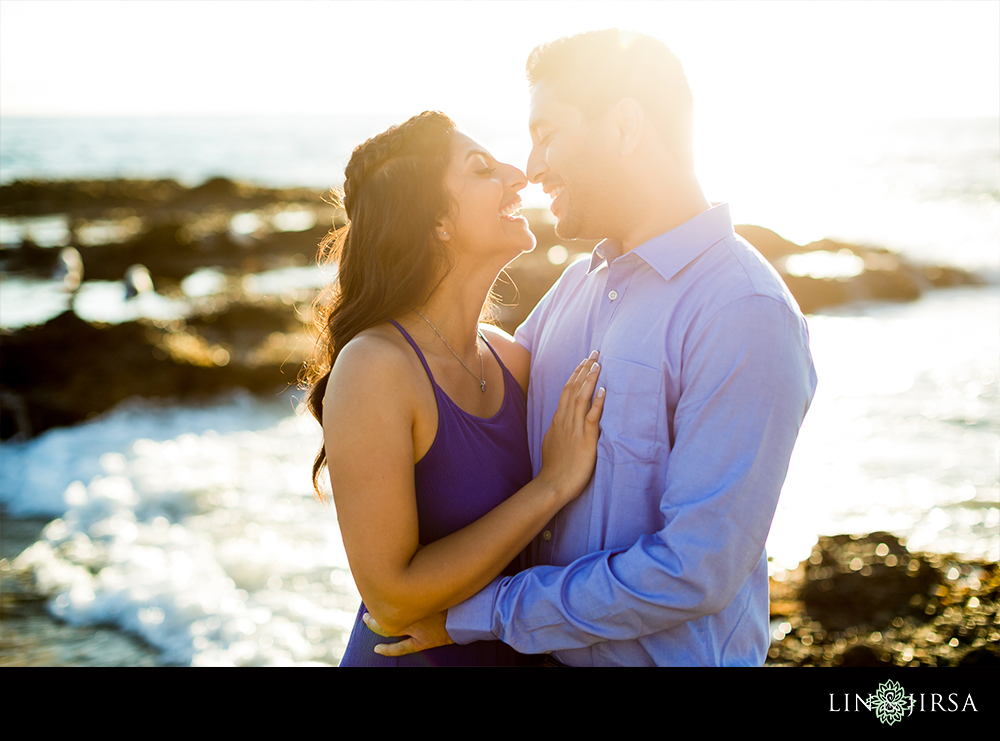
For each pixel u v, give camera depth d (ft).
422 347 6.63
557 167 6.64
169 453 26.96
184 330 40.27
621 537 6.23
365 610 6.95
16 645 15.11
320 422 7.07
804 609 13.35
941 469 22.58
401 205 6.47
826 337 41.55
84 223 93.25
